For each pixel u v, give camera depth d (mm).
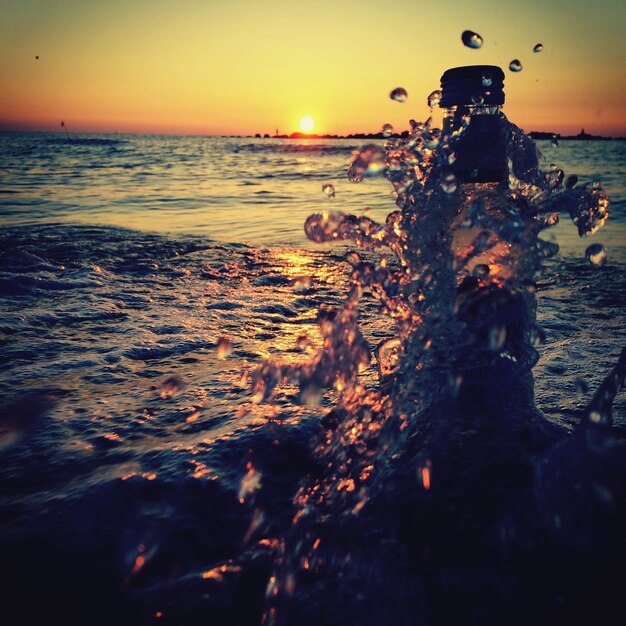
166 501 1047
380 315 2617
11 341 2125
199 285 3299
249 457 1181
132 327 2336
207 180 16859
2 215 7688
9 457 1229
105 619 801
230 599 824
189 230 6469
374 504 964
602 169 20781
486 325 1092
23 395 1594
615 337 2295
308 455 1181
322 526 939
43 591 852
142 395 1579
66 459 1214
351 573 837
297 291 3148
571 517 875
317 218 1154
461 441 1042
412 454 1050
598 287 3477
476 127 1136
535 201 1165
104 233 5543
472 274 1105
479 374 1097
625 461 942
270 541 936
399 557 857
